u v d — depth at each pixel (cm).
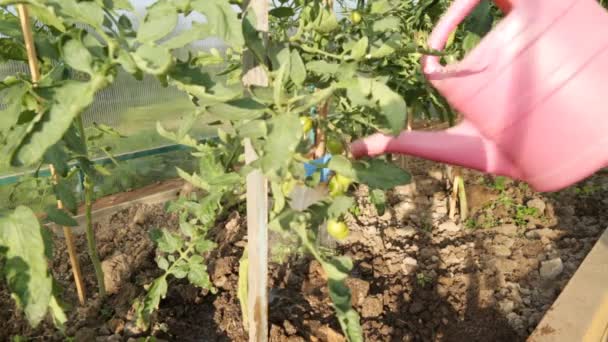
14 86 101
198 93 69
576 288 195
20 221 74
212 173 142
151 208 292
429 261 246
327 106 126
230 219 277
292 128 67
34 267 73
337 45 133
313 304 211
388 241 267
